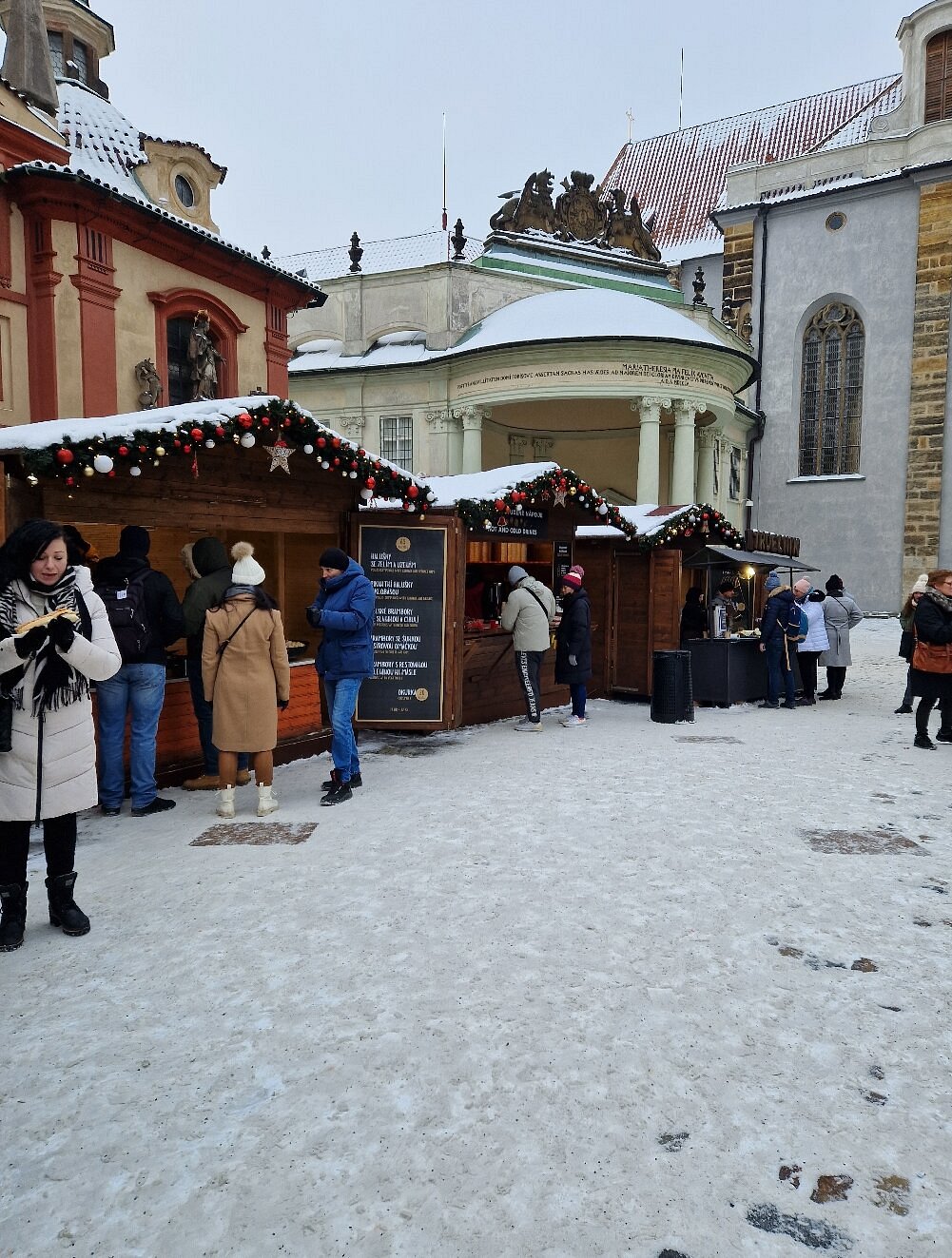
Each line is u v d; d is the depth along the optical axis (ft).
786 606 38.42
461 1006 10.96
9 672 12.08
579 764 25.52
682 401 88.53
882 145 109.29
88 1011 10.96
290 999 11.18
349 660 21.30
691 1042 10.12
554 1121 8.67
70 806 12.75
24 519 19.16
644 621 40.70
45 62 44.06
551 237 107.45
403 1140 8.40
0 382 40.65
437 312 94.12
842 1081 9.36
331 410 98.53
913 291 106.73
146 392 46.06
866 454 110.83
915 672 28.43
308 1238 7.20
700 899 14.57
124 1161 8.16
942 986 11.55
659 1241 7.11
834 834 18.38
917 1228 7.25
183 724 23.65
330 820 19.45
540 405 103.09
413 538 29.32
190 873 15.94
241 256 50.90
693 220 150.30
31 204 41.14
